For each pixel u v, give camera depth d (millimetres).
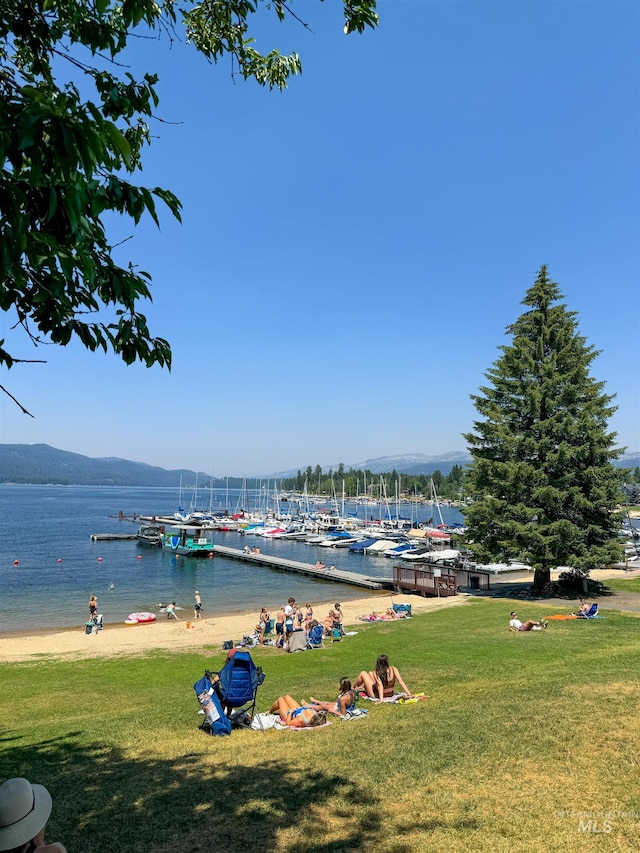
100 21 3643
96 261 3385
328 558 69125
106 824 5746
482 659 15953
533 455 31781
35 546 74188
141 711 12328
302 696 12500
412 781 6348
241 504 196500
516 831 5105
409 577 43094
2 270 2686
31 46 3639
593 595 30547
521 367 31891
